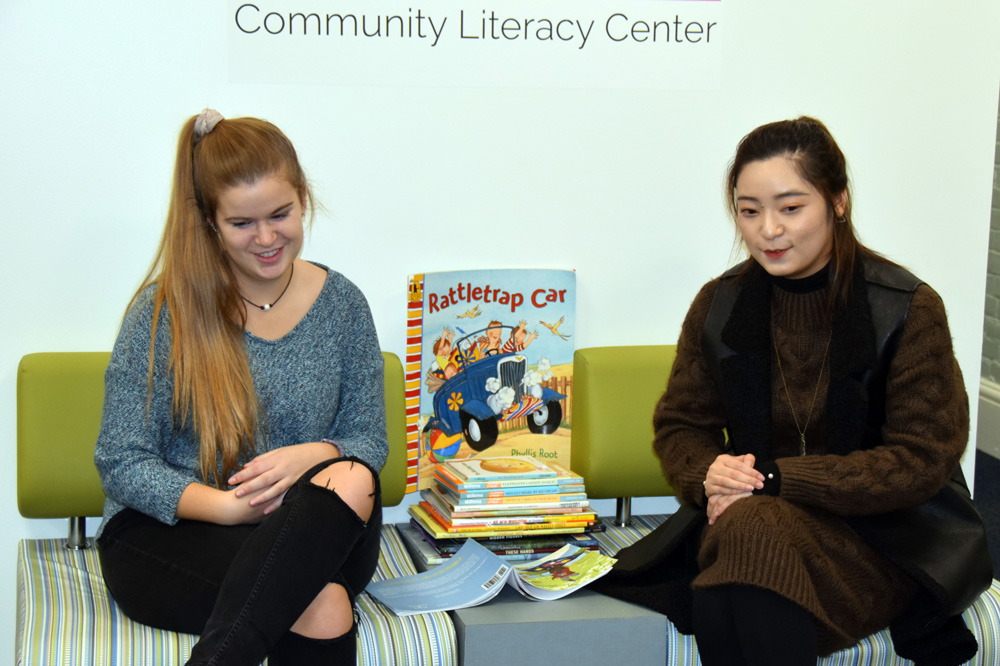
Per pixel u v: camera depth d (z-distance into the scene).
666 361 2.19
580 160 2.21
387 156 2.12
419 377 2.15
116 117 1.99
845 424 1.64
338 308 1.74
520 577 1.73
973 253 2.43
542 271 2.20
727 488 1.61
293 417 1.68
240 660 1.29
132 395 1.59
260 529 1.40
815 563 1.49
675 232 2.29
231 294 1.64
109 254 2.03
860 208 2.36
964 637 1.56
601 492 2.17
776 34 2.26
